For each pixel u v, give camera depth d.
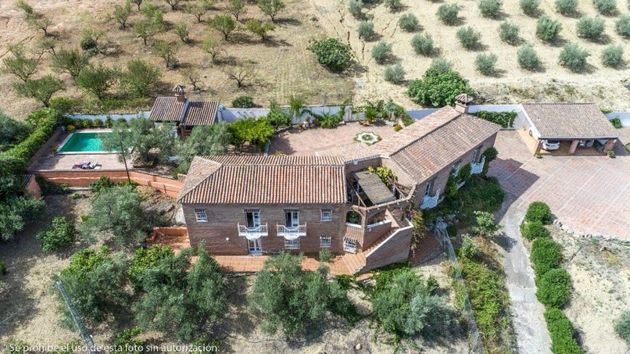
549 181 54.00
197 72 69.50
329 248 42.31
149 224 44.19
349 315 38.09
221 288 38.56
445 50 76.81
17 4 84.12
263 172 39.72
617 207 50.56
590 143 59.47
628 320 37.78
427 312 36.50
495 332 38.22
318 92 66.38
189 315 36.31
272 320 36.06
